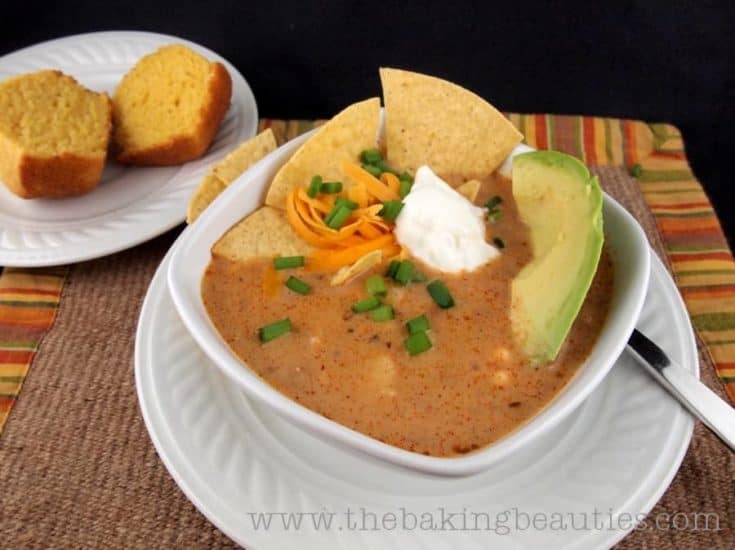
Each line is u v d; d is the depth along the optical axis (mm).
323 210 374
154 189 488
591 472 296
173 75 522
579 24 689
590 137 523
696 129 609
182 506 328
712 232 452
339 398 316
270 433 312
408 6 700
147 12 692
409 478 298
